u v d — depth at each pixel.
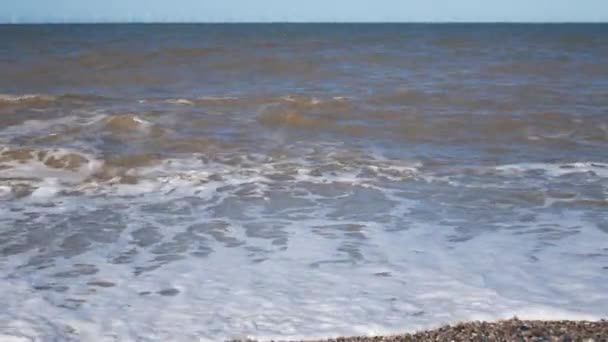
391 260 6.75
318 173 10.46
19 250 7.16
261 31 68.94
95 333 5.20
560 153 12.06
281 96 17.02
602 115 15.06
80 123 13.81
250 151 11.95
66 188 9.77
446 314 5.42
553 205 8.73
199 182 10.02
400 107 16.11
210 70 23.28
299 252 7.04
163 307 5.68
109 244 7.37
